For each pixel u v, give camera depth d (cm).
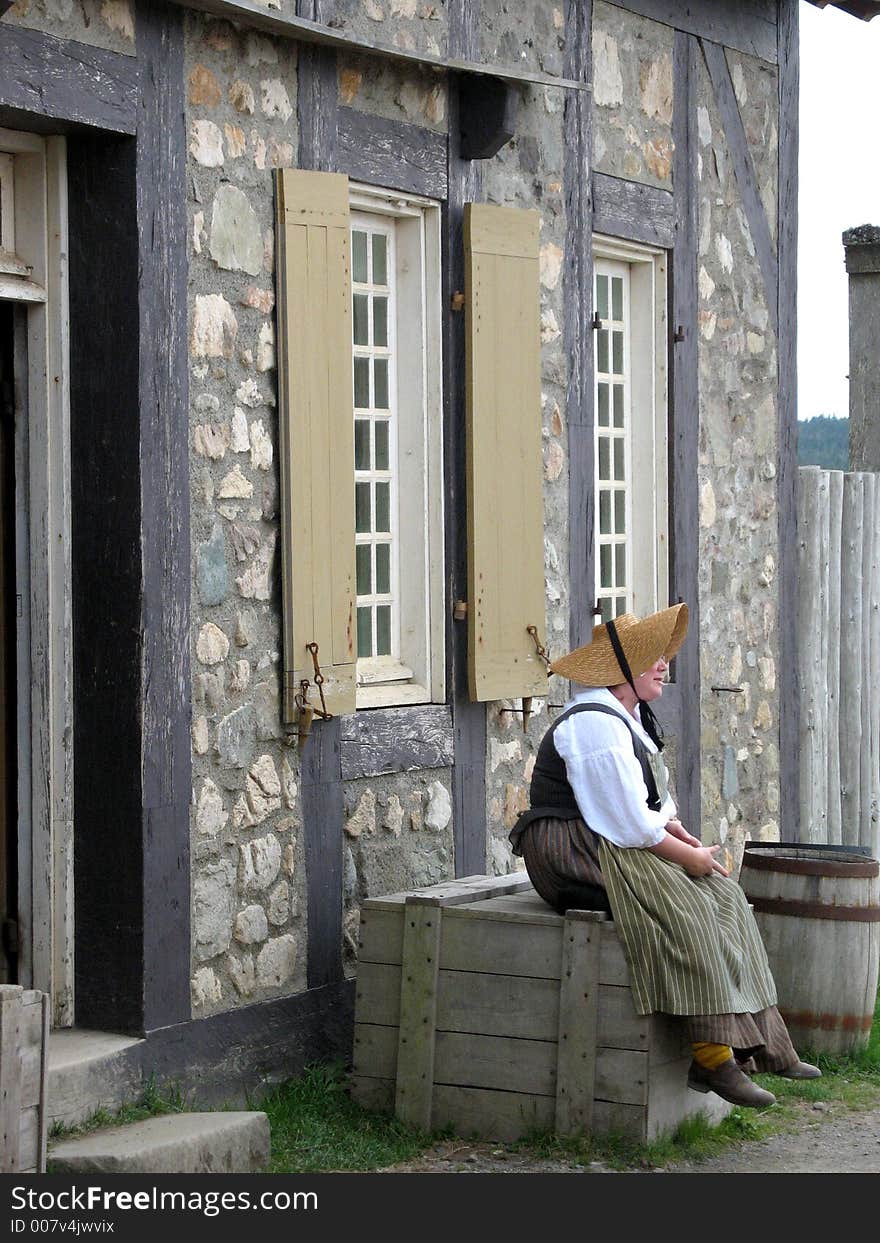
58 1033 621
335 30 678
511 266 799
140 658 616
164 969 626
